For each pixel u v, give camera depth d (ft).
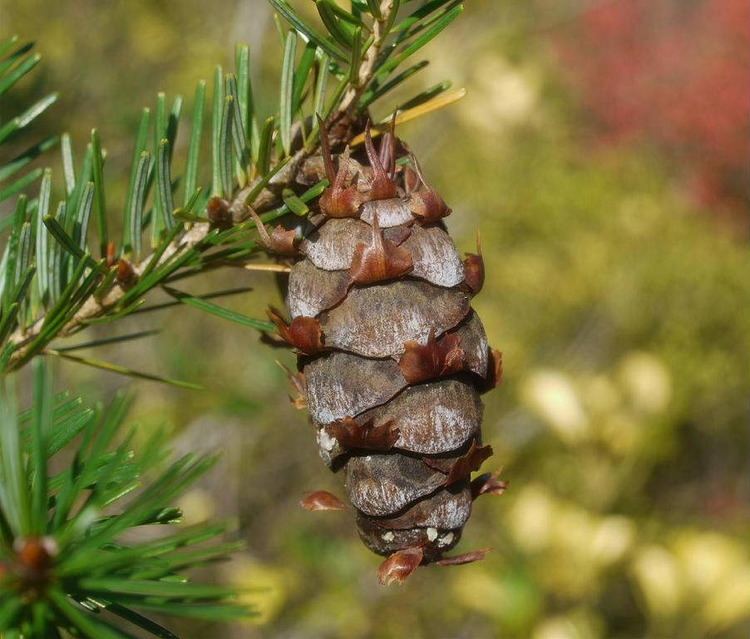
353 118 1.19
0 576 1.03
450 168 4.61
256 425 3.76
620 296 4.69
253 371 3.84
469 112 4.29
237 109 1.19
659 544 4.17
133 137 2.65
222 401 3.37
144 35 3.71
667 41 5.98
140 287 1.20
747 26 5.87
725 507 4.75
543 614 3.12
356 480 1.16
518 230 4.74
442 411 1.15
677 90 5.72
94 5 3.63
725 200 5.63
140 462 1.09
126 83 3.30
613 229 4.76
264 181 1.17
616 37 5.71
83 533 1.09
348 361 1.15
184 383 1.26
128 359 3.69
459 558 1.17
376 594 3.65
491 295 4.65
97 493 1.07
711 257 4.89
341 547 3.70
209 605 1.04
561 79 5.37
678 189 5.52
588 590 3.10
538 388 3.38
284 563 3.83
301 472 4.11
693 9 6.16
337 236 1.15
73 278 1.18
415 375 1.14
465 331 1.16
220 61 3.83
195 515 3.35
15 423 1.05
